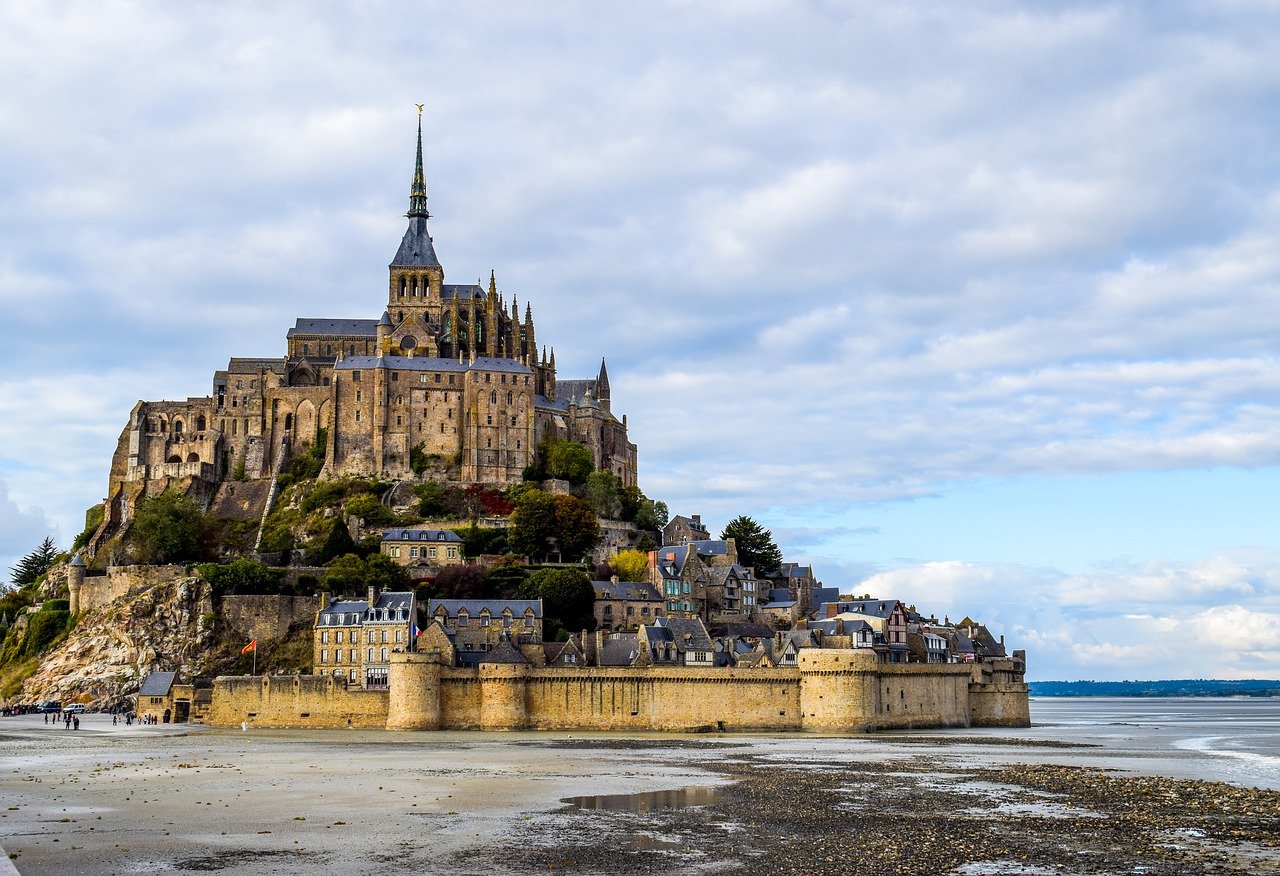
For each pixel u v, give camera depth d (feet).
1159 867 275.59
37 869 270.87
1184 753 566.77
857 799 375.04
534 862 279.49
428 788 398.01
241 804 361.10
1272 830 320.70
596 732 654.94
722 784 410.31
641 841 304.71
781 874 268.21
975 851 292.40
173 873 267.59
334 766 463.01
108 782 410.31
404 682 654.94
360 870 271.28
